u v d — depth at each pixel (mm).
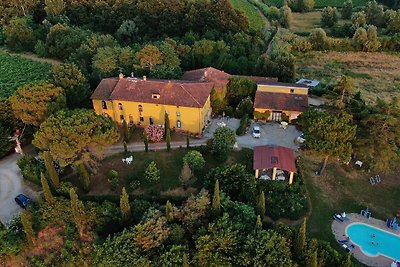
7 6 139125
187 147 71250
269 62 99062
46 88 73000
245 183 59812
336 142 60719
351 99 71750
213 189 59781
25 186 64750
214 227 51938
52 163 59344
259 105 80188
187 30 127688
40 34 125312
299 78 110688
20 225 55625
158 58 92875
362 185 64000
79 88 82562
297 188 61750
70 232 55062
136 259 50031
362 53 130875
